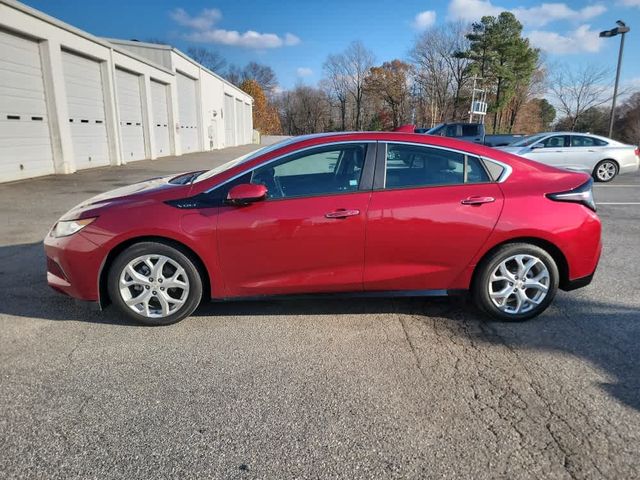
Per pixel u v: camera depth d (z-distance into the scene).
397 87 67.00
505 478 2.05
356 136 3.58
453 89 57.62
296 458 2.17
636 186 12.34
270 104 87.19
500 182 3.58
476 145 3.66
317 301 4.12
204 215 3.40
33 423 2.42
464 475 2.07
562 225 3.52
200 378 2.86
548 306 3.71
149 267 3.48
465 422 2.43
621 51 22.58
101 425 2.41
